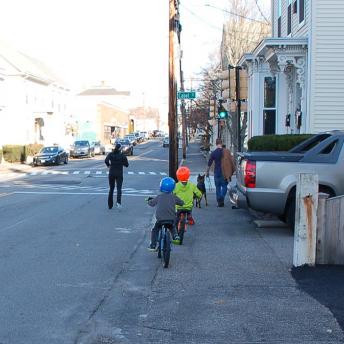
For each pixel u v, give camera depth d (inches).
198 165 1487.5
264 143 645.9
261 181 400.8
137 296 260.5
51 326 219.3
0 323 222.7
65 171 1320.1
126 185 904.9
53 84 2583.7
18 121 2155.5
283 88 902.4
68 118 2940.5
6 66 2130.9
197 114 2480.3
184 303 247.6
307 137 635.5
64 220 505.4
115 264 327.9
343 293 255.0
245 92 580.1
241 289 267.3
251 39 1518.2
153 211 569.9
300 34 783.1
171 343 200.4
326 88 721.6
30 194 746.2
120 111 4512.8
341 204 300.4
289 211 406.6
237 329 213.0
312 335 205.6
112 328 216.7
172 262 329.7
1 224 480.7
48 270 312.5
